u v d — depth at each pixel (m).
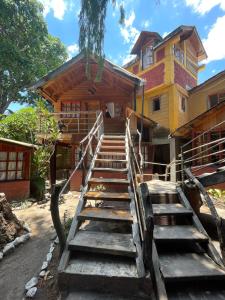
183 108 16.39
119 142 8.09
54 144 11.88
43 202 9.46
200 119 12.86
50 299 3.16
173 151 14.58
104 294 2.91
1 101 22.08
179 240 3.69
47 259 4.24
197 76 18.98
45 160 11.17
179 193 5.15
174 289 3.04
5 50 17.34
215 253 3.49
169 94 15.42
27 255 4.60
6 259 4.46
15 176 9.66
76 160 12.28
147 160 15.05
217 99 15.06
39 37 20.42
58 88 12.98
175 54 15.91
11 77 20.59
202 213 6.22
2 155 9.17
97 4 4.75
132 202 4.48
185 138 15.46
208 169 12.44
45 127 11.41
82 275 2.96
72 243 3.46
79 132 12.71
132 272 3.01
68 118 12.43
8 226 5.34
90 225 4.80
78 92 13.30
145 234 3.01
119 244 3.50
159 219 5.21
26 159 10.08
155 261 3.28
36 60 21.11
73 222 4.02
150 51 17.14
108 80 12.94
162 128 15.65
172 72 15.12
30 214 7.56
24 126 11.61
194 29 16.14
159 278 3.04
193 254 3.65
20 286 3.54
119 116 13.17
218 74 14.41
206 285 3.11
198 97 16.22
